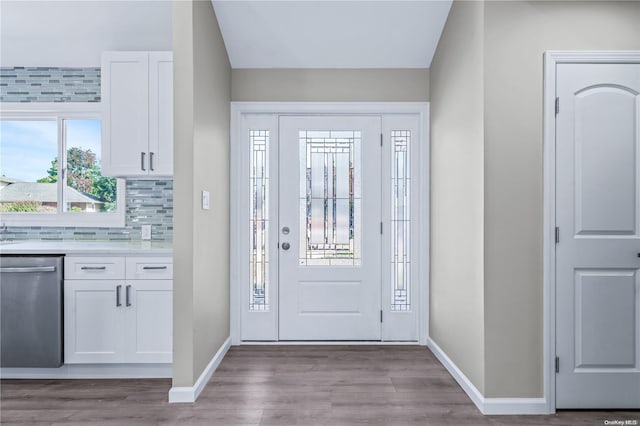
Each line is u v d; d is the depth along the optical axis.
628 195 2.17
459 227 2.55
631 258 2.16
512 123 2.17
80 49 3.11
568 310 2.17
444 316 2.87
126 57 2.74
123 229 3.28
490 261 2.17
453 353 2.67
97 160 3.35
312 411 2.15
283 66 3.26
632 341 2.17
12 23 2.84
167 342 2.54
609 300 2.17
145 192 3.27
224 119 3.04
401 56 3.16
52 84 3.26
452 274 2.69
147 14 2.79
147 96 2.74
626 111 2.17
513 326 2.17
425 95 3.26
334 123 3.32
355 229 3.34
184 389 2.26
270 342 3.32
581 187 2.17
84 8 2.73
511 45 2.16
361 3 2.72
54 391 2.40
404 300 3.33
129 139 2.75
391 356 3.01
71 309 2.54
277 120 3.32
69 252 2.54
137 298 2.53
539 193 2.18
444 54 2.87
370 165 3.32
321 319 3.33
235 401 2.27
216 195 2.78
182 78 2.26
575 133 2.17
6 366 2.51
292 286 3.33
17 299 2.50
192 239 2.27
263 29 2.91
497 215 2.17
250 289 3.33
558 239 2.17
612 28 2.17
